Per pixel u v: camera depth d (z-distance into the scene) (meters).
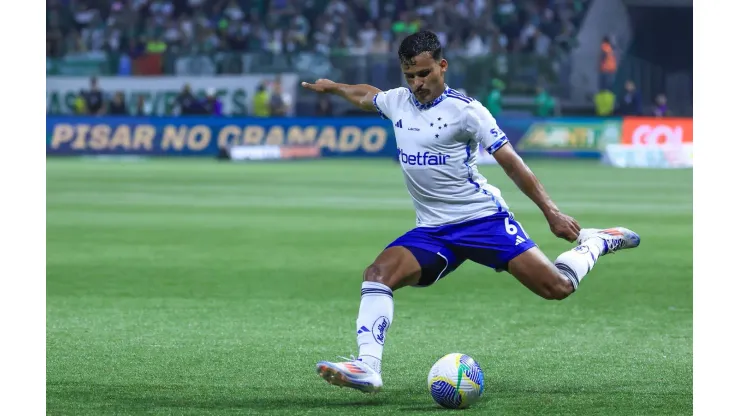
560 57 76.12
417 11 88.44
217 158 77.00
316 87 15.20
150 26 89.44
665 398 13.66
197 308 20.98
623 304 21.69
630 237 15.17
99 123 78.75
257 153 75.81
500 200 14.15
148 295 22.55
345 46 86.44
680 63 84.12
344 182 55.25
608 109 75.94
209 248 30.41
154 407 13.10
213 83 79.44
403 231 34.66
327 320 19.78
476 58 76.25
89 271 25.86
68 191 49.22
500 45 84.12
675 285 24.17
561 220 13.25
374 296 13.59
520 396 13.76
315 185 53.28
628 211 40.66
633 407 13.17
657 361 16.12
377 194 48.31
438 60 13.48
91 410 12.91
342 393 13.91
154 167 67.25
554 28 84.88
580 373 15.26
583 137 74.00
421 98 13.67
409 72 13.48
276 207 42.44
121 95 79.88
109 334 18.14
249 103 79.12
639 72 76.62
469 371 13.03
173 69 80.38
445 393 12.97
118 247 30.44
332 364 12.84
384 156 76.56
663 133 73.19
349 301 21.95
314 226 36.03
